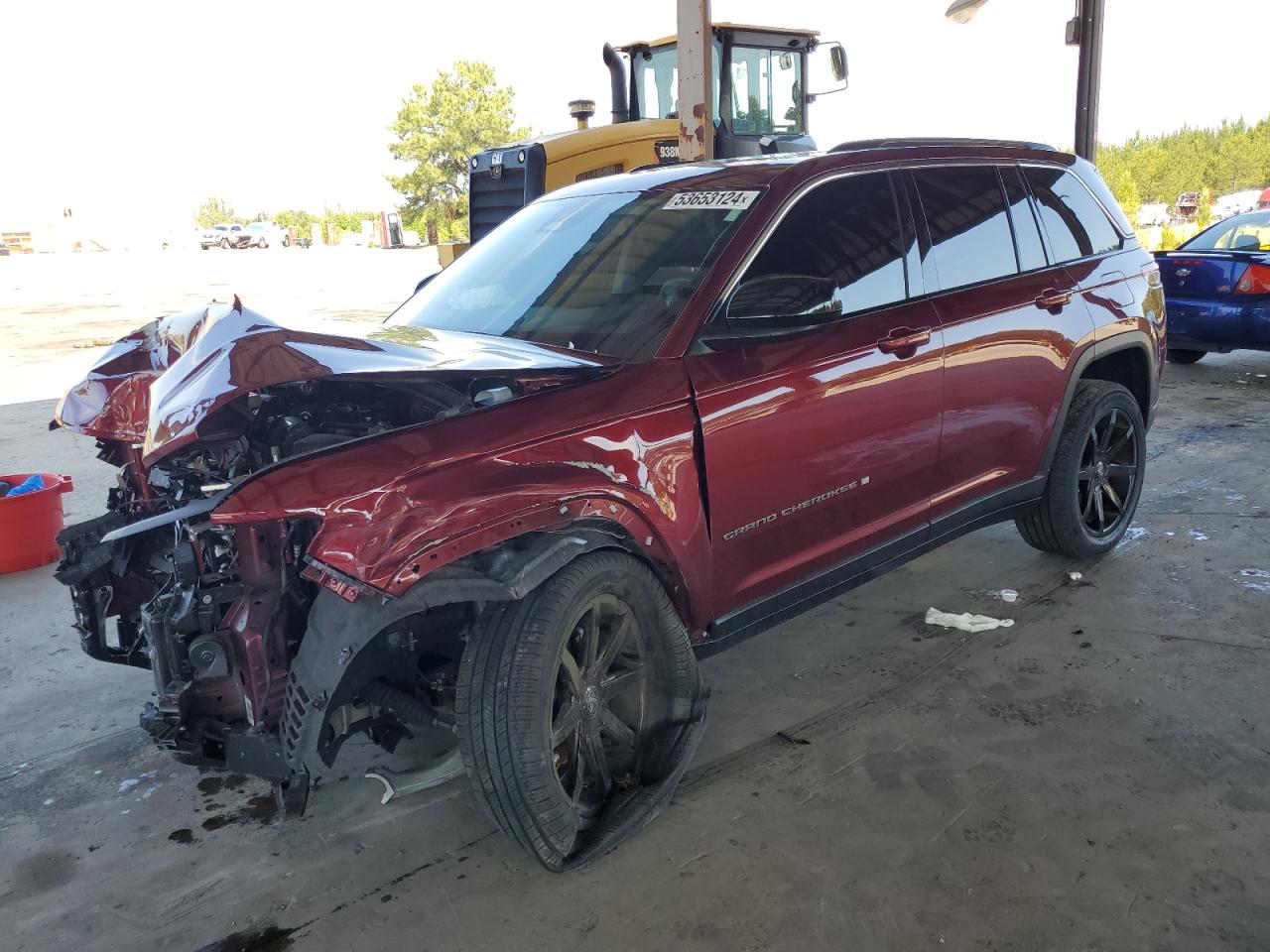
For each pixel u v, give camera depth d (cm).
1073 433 411
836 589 329
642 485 255
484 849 262
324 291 2388
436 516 217
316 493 215
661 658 271
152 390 255
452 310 340
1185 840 248
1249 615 379
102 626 304
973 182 377
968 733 305
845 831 259
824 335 306
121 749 324
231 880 253
